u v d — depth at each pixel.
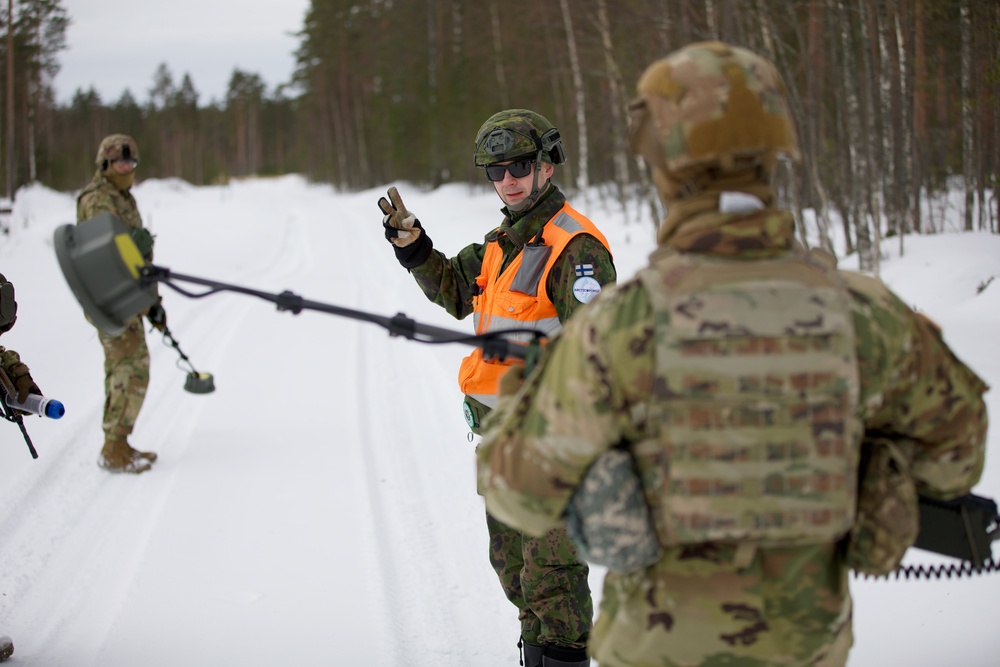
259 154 88.88
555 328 2.55
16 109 39.44
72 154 51.12
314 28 55.16
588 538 1.48
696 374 1.40
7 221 20.50
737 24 14.37
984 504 1.68
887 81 12.80
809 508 1.40
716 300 1.41
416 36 42.78
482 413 2.64
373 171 52.44
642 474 1.46
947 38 14.27
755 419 1.39
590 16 19.78
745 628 1.45
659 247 1.55
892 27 12.93
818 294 1.44
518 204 2.61
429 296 2.98
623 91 18.64
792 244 1.50
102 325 1.79
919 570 1.75
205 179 77.94
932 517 1.68
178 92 79.12
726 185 1.50
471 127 36.12
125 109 79.38
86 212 4.75
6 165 35.97
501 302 2.61
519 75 30.41
